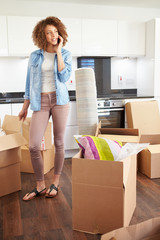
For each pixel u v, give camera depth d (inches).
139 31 167.2
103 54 162.7
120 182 65.6
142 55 170.1
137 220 78.1
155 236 52.3
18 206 89.4
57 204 90.2
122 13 178.4
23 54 151.2
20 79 167.0
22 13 161.9
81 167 69.3
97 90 179.6
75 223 73.6
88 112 136.7
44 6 164.6
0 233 73.7
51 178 116.0
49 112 95.3
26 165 123.2
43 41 89.3
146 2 169.6
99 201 69.0
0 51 147.9
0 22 146.2
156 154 112.0
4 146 92.0
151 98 160.9
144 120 149.7
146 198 93.8
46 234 72.7
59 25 89.0
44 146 117.7
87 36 159.0
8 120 118.0
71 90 175.3
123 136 108.9
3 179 96.7
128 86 187.5
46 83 91.7
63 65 88.9
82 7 170.9
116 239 48.2
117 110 155.3
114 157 73.7
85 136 75.8
